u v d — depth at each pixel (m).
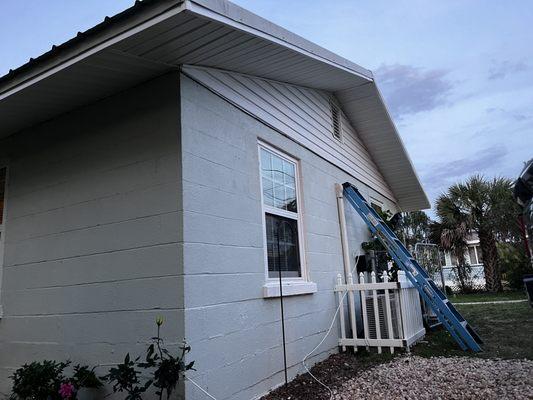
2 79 3.70
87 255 3.97
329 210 6.95
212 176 3.91
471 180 19.75
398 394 4.16
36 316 4.26
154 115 3.77
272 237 5.05
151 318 3.43
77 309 3.93
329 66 5.69
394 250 6.93
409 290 6.67
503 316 9.33
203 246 3.62
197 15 2.91
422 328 7.14
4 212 4.89
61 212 4.28
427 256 11.16
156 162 3.67
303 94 6.68
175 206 3.48
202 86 4.02
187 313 3.30
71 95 3.99
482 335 7.10
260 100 5.18
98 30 3.09
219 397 3.52
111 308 3.70
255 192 4.64
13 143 4.96
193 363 3.06
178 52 3.49
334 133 7.88
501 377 4.52
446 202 20.28
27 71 3.57
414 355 5.75
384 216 9.98
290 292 4.95
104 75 3.63
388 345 5.95
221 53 3.82
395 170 11.01
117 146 3.96
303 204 5.95
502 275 19.91
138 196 3.72
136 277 3.59
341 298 6.45
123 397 3.47
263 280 4.51
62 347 3.97
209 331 3.52
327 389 4.41
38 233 4.45
